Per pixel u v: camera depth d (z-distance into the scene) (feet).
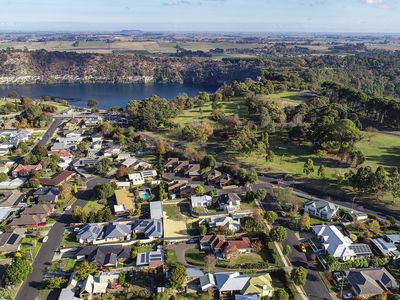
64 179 482.28
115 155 574.97
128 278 301.84
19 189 465.06
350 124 547.49
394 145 608.19
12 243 340.39
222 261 322.96
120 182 472.03
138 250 340.59
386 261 317.22
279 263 319.88
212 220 380.78
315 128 589.73
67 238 360.28
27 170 504.02
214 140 640.99
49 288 291.79
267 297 280.72
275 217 377.50
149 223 373.81
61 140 638.53
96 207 419.95
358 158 506.48
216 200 424.87
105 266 313.73
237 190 455.63
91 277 295.07
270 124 652.48
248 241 342.64
